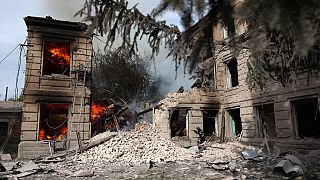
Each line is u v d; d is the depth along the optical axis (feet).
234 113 57.06
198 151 43.96
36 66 49.01
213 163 31.24
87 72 51.39
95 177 25.63
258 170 25.39
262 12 5.02
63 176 26.73
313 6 4.20
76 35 52.47
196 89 56.39
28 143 45.50
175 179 22.99
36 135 46.50
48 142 46.65
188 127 54.60
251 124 47.55
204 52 11.53
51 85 49.39
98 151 42.75
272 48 16.20
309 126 42.24
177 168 29.53
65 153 43.47
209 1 6.83
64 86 50.26
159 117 54.90
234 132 55.47
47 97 48.29
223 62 57.62
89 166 33.30
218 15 7.86
